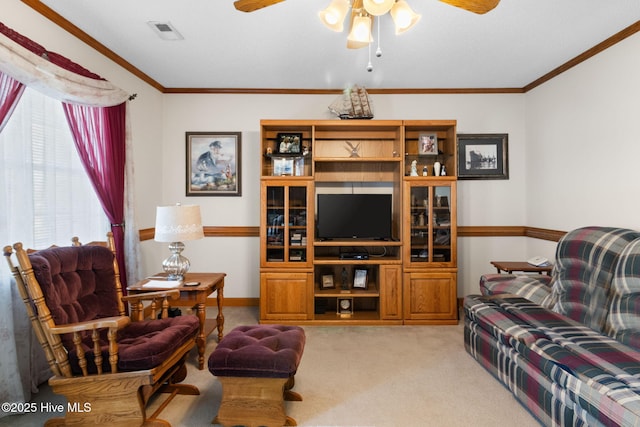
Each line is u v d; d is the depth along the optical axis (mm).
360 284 4098
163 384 2426
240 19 2711
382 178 4309
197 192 4430
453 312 3871
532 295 2928
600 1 2469
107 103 2961
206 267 4484
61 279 2186
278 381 1968
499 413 2164
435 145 4074
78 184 2859
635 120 2857
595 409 1607
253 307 4461
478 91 4422
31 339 2352
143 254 3934
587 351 1924
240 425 2010
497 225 4469
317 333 3592
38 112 2473
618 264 2355
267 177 3861
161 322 2379
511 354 2346
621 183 3002
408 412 2176
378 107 4422
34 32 2461
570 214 3629
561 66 3668
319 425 2043
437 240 3887
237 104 4422
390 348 3197
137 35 2975
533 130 4246
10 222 2240
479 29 2863
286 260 3867
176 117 4414
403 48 3215
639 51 2803
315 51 3287
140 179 3879
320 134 4285
